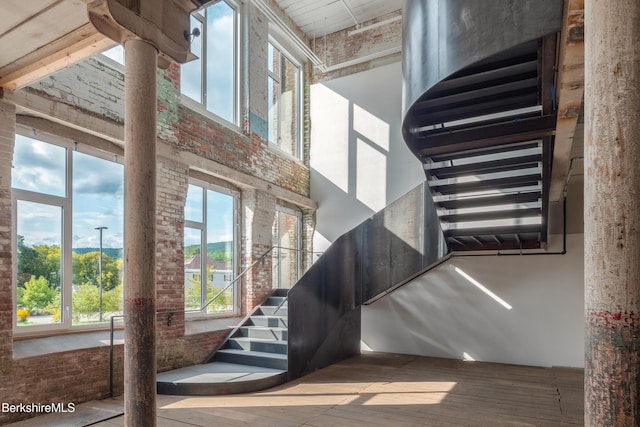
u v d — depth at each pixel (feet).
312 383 17.38
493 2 8.66
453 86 11.44
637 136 4.34
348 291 21.83
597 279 4.50
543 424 12.62
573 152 20.72
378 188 27.09
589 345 4.58
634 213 4.32
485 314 22.80
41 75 11.71
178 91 18.90
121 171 17.07
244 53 24.03
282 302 21.56
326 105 29.27
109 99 15.76
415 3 10.85
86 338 14.85
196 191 20.80
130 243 8.46
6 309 12.09
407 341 24.63
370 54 28.09
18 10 9.13
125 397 8.30
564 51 8.05
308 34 29.84
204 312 20.84
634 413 4.23
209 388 15.47
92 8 8.56
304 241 28.94
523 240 21.42
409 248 20.66
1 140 12.26
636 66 4.38
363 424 12.60
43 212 14.25
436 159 14.88
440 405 14.46
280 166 26.27
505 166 14.47
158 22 9.29
